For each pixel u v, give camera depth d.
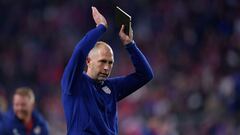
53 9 68.31
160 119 43.06
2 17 69.44
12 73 62.16
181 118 45.12
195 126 43.69
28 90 27.55
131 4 63.59
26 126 27.77
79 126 17.66
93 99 17.92
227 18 55.62
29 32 67.56
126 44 18.97
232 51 50.69
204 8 58.16
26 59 63.69
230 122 41.97
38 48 64.75
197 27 56.72
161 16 60.81
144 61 19.14
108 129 17.92
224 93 44.75
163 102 47.47
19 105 27.30
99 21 18.00
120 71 56.91
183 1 60.16
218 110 43.50
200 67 51.25
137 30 61.47
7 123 27.53
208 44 53.84
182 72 51.84
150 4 62.59
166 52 56.12
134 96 49.72
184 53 54.72
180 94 47.41
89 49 17.52
